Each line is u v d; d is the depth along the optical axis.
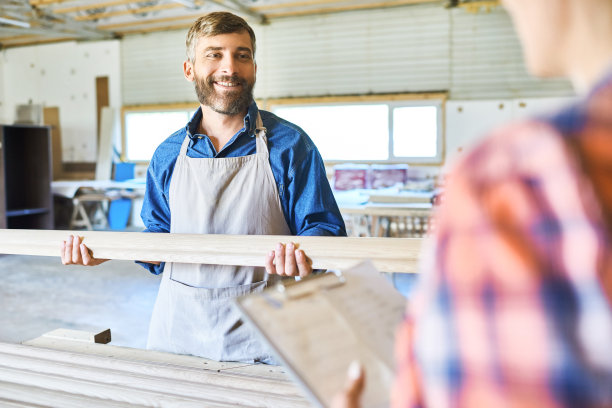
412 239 1.16
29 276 5.73
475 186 0.34
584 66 0.34
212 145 1.59
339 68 8.25
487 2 7.52
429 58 7.87
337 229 1.56
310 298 0.64
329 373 0.56
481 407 0.31
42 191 7.66
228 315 1.54
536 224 0.31
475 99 7.75
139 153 9.36
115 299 4.89
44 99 9.80
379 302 0.68
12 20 7.81
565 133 0.32
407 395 0.37
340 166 6.98
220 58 1.52
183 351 1.60
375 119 8.24
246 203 1.57
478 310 0.31
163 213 1.73
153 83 9.11
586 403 0.29
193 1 7.04
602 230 0.29
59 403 1.13
